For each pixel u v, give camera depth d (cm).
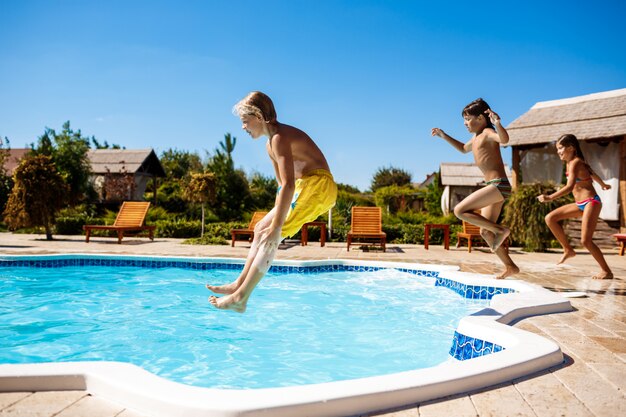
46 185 1290
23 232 1612
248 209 2394
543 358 272
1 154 1948
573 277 705
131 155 2677
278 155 304
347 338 451
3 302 596
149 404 203
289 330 480
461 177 2489
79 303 593
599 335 357
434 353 407
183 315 538
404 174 5166
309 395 204
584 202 630
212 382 338
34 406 207
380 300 621
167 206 2431
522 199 1258
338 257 956
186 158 3716
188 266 873
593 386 242
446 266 784
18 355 397
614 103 1509
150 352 407
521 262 934
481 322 363
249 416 190
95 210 2216
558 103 1670
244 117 312
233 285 310
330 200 324
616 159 1441
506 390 235
